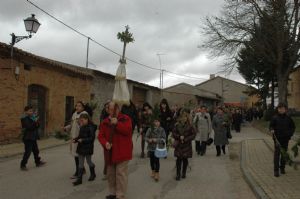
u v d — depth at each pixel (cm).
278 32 3659
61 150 1680
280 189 890
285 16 3578
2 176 1066
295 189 891
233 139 2420
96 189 920
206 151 1733
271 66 4738
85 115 990
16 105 1878
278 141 1057
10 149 1616
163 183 1010
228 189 950
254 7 3622
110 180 837
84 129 987
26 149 1160
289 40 3706
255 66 5150
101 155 1487
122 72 916
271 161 1355
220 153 1611
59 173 1114
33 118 1173
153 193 894
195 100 6344
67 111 2531
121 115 820
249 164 1280
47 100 2233
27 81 1978
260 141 2172
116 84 917
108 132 819
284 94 3850
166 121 1420
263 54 3884
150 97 4662
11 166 1230
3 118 1780
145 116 1446
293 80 6119
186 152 1054
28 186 942
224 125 1553
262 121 4988
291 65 3834
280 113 1059
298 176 1053
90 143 993
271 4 3531
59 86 2364
